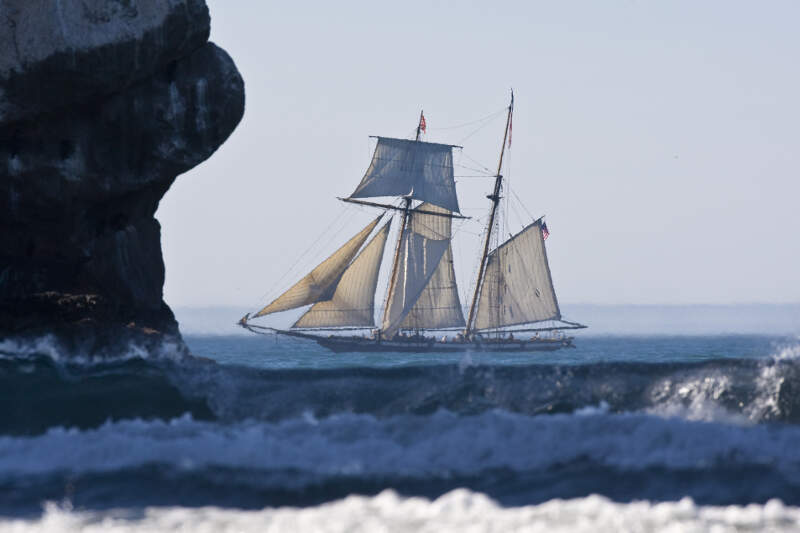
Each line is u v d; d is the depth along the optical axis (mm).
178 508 52312
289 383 82000
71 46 133000
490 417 67438
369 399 78812
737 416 74812
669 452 60875
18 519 50188
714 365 83000
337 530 48594
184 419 77000
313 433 65188
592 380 80562
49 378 91125
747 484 55531
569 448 61656
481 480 57062
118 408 78062
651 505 52469
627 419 65938
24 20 133500
